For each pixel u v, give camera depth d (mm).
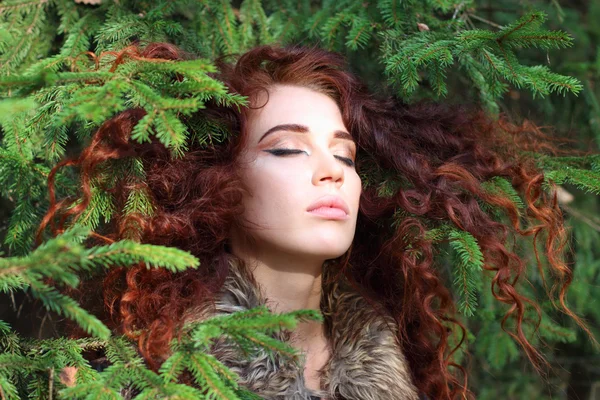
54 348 981
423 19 1480
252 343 904
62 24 1425
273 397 1077
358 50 1610
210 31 1511
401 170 1349
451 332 1528
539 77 1216
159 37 1361
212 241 1180
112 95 864
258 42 1564
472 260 1211
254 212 1123
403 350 1326
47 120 1136
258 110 1155
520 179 1434
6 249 1633
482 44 1207
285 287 1150
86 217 1117
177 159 1186
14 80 867
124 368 905
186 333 952
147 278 1129
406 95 1344
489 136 1522
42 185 1279
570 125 1920
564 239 1433
